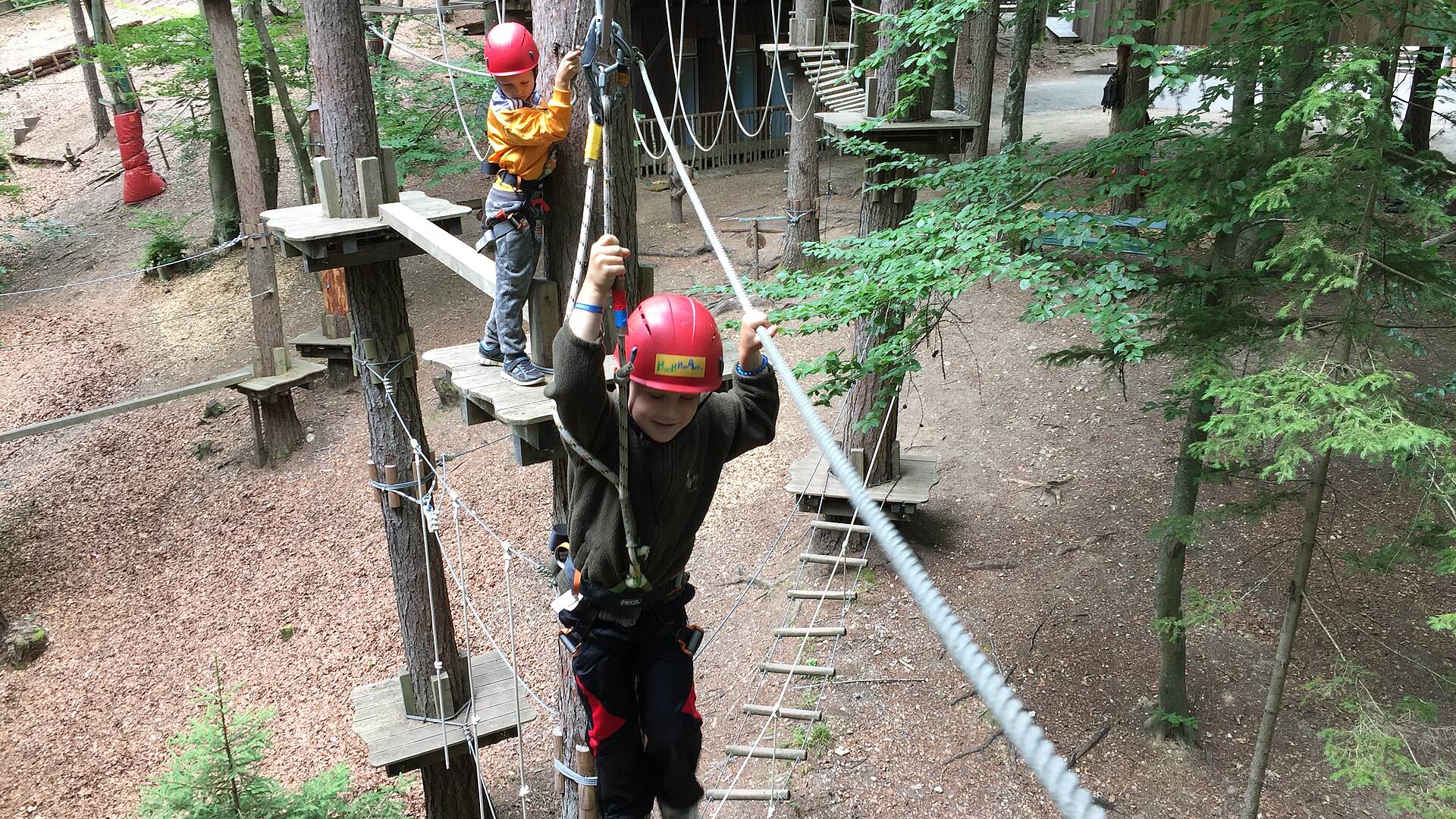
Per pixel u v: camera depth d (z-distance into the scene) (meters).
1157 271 8.12
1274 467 4.92
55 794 11.37
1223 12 6.44
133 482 16.66
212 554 14.71
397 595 9.13
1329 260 4.89
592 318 2.37
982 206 6.96
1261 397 5.14
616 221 4.55
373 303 8.42
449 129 20.34
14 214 27.95
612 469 2.51
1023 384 13.13
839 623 10.18
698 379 2.39
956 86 23.77
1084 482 11.39
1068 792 0.93
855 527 10.55
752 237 18.12
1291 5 5.33
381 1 20.41
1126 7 6.89
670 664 2.78
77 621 13.97
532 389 4.20
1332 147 5.11
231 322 20.44
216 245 22.80
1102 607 9.75
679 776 2.77
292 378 15.89
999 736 8.64
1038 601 9.97
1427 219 4.88
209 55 19.88
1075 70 33.06
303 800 8.09
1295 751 8.08
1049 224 6.52
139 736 11.95
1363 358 5.16
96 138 31.58
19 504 16.53
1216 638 9.20
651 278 4.82
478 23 21.20
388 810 8.69
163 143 30.53
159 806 7.68
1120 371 7.18
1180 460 7.79
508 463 14.63
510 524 13.47
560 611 2.75
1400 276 5.50
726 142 24.50
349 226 6.61
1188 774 8.02
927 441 12.58
